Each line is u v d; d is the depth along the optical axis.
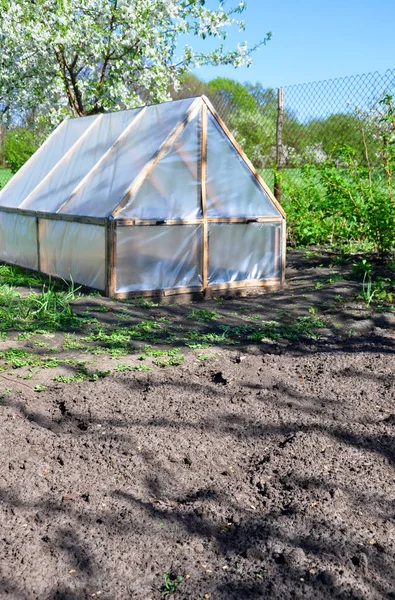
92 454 2.70
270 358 3.95
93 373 3.64
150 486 2.48
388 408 3.19
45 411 3.15
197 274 5.66
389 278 6.00
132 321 4.72
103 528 2.20
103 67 10.40
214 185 5.68
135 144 5.87
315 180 8.95
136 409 3.16
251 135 10.68
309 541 2.12
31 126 11.48
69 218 5.73
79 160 6.54
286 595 1.88
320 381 3.56
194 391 3.40
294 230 8.85
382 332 4.48
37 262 6.49
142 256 5.39
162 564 2.03
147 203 5.37
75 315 4.81
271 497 2.40
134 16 9.80
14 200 7.08
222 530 2.21
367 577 1.96
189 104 5.55
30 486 2.45
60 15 9.38
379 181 7.36
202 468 2.62
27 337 4.31
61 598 1.89
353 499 2.37
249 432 2.93
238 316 4.96
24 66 9.71
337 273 6.47
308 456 2.70
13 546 2.10
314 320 4.77
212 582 1.95
